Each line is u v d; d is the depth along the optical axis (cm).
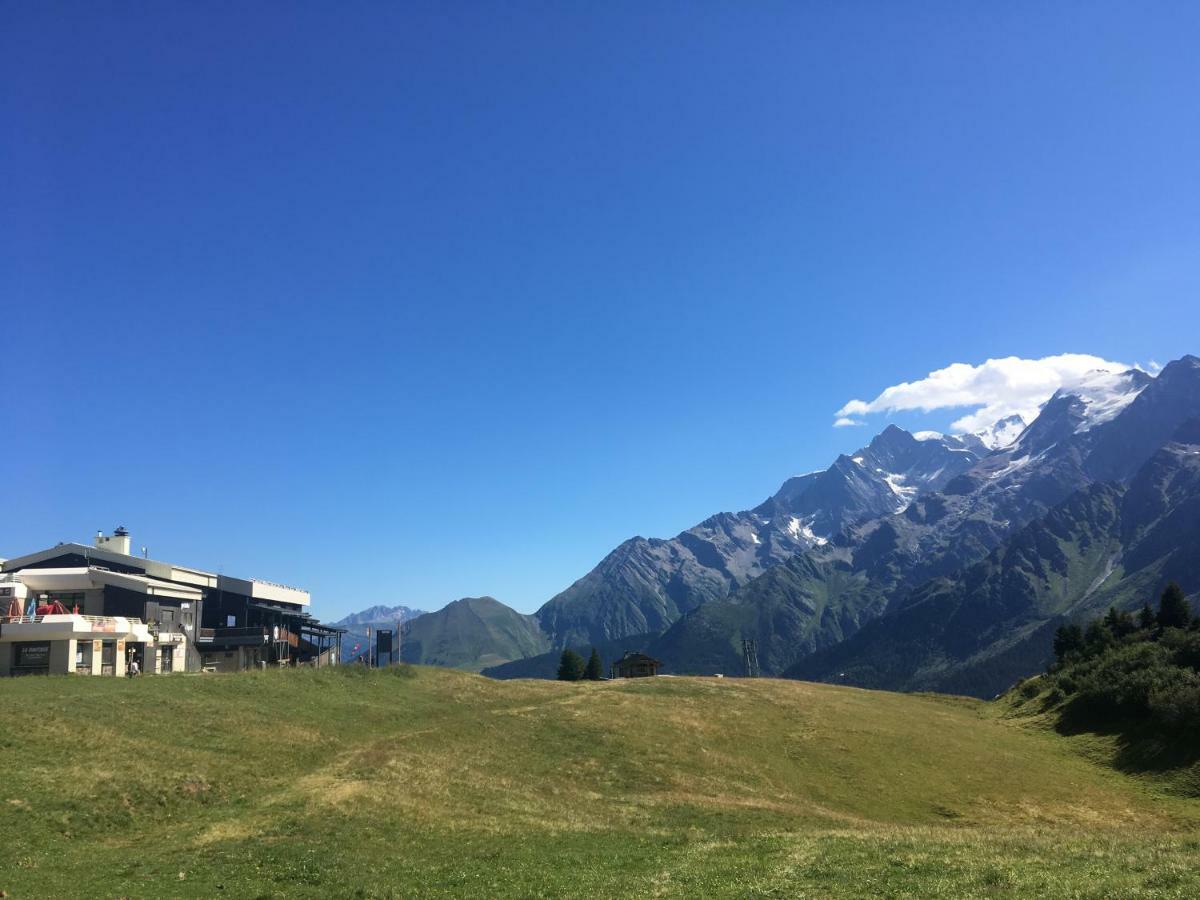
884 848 3369
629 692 9631
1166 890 2320
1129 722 8550
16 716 4894
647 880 3012
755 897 2650
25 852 3259
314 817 3991
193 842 3550
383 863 3362
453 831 4050
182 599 10206
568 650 16075
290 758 5403
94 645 7769
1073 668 10775
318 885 2992
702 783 6209
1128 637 12231
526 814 4666
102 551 10475
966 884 2603
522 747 6650
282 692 7300
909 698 12475
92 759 4462
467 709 8381
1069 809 6288
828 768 7069
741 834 4306
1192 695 7606
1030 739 9019
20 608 8638
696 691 9875
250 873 3108
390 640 11662
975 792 6662
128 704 5759
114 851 3409
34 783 3966
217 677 7444
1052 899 2328
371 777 4919
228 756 5116
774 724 8425
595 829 4316
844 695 10888
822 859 3191
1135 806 6450
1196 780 6819
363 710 7338
